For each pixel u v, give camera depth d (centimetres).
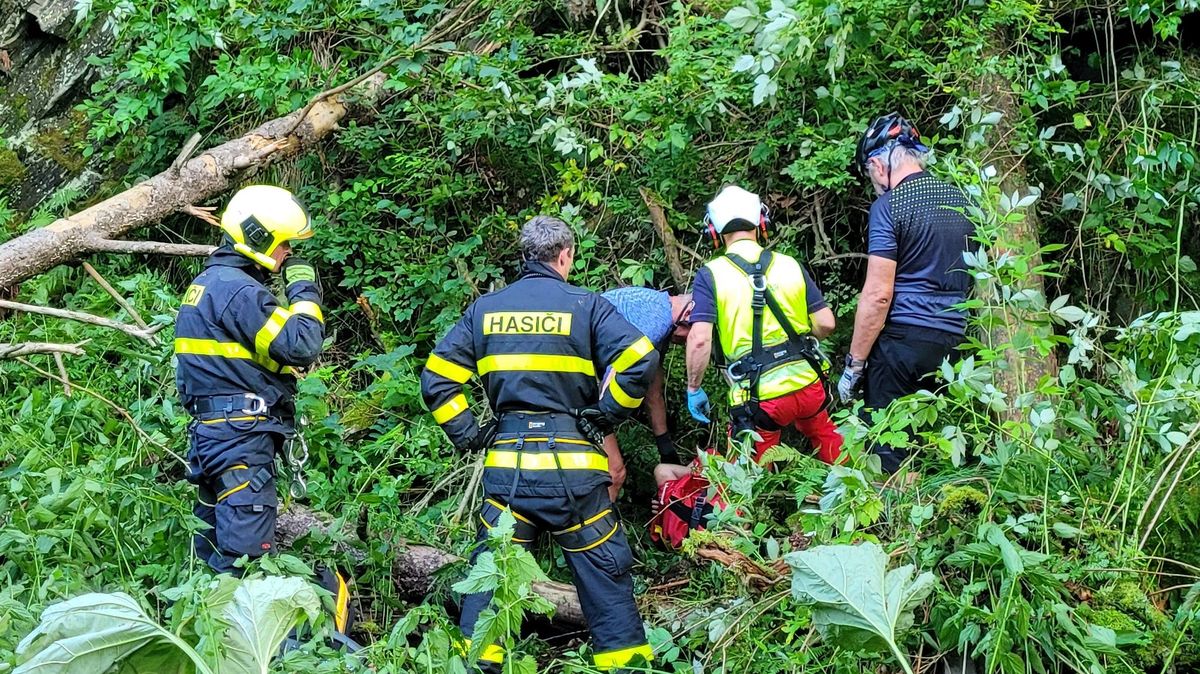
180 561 362
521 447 341
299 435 380
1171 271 446
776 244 480
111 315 521
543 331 343
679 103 482
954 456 311
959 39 449
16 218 629
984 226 345
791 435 461
